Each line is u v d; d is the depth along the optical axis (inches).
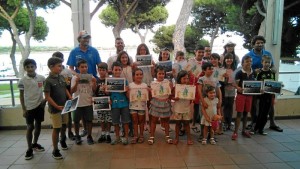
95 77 153.3
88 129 146.6
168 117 144.2
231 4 265.3
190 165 119.4
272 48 191.0
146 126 170.1
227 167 117.1
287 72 197.8
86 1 171.6
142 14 235.5
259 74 156.7
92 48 155.1
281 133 161.2
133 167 118.3
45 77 136.2
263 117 156.5
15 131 170.4
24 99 129.0
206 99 141.9
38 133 136.5
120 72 143.9
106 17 212.7
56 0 180.4
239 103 149.6
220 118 140.6
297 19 268.8
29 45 182.5
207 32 278.1
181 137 156.6
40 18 182.7
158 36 253.3
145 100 143.3
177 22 238.1
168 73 152.1
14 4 180.2
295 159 125.0
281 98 187.2
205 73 145.4
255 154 130.6
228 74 157.6
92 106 144.6
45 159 128.2
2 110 171.2
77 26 172.1
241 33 263.3
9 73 183.5
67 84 140.6
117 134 146.9
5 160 127.6
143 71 154.5
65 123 134.9
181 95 138.3
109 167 118.7
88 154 133.1
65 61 154.8
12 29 181.3
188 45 271.1
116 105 143.5
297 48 274.8
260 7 235.1
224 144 144.2
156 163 121.9
